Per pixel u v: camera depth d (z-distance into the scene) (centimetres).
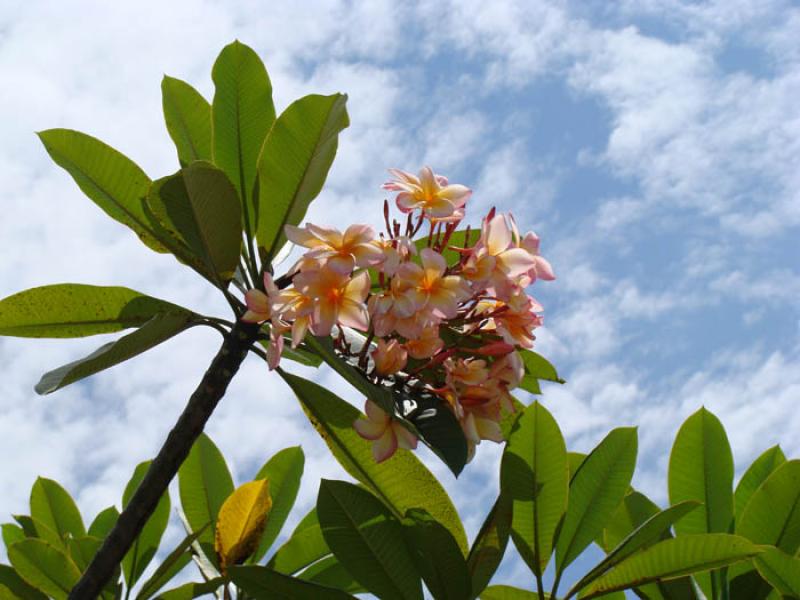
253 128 169
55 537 169
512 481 148
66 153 162
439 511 153
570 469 158
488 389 139
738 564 149
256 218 163
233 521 159
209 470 173
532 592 150
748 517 148
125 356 149
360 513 145
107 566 142
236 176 168
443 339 144
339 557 143
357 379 134
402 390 142
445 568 143
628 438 150
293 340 136
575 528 148
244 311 156
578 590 144
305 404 157
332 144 160
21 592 160
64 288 154
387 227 142
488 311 143
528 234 143
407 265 135
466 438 138
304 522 169
